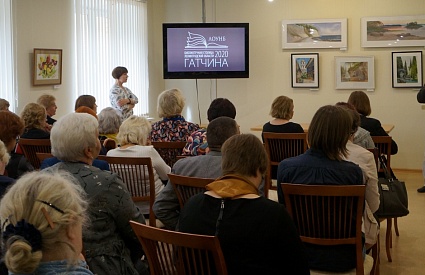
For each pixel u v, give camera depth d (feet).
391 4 25.93
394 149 17.37
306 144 16.10
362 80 26.45
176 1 29.14
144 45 28.32
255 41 27.84
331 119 8.86
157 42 29.63
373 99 26.40
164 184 12.28
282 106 17.04
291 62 27.27
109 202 7.35
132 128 11.91
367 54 26.35
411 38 25.67
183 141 14.70
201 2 28.58
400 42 25.81
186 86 29.48
